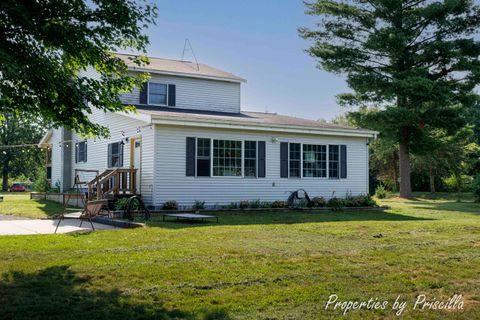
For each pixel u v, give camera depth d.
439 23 25.78
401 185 28.30
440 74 27.14
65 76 7.41
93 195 16.38
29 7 6.82
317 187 19.17
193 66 23.53
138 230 10.54
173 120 15.72
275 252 7.74
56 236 9.44
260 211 16.77
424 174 37.12
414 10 26.17
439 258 7.46
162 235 9.65
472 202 25.25
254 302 5.11
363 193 20.33
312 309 4.94
